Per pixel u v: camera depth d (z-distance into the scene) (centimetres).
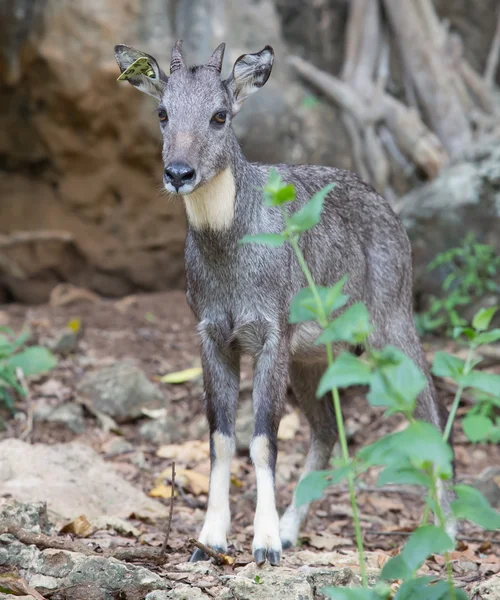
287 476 1059
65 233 1661
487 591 648
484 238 1427
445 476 482
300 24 1773
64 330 1329
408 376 473
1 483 884
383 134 1666
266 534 726
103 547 745
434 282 1436
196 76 796
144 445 1122
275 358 801
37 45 1573
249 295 801
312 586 668
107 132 1612
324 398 954
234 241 798
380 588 493
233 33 1614
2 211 1678
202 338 822
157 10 1579
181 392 1237
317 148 1625
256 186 823
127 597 651
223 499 772
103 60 1556
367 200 954
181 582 665
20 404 1151
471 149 1498
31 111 1628
